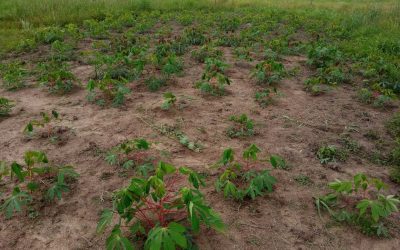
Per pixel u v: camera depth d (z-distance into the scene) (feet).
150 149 12.82
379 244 8.87
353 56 24.75
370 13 38.01
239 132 13.88
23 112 15.92
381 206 8.84
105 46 25.43
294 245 8.81
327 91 18.76
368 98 17.52
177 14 39.06
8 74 19.19
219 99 17.30
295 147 13.14
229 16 38.81
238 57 23.56
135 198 7.51
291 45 26.96
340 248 8.75
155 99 17.15
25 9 35.65
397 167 11.85
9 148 12.87
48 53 25.39
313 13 40.98
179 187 10.71
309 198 10.41
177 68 19.99
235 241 8.87
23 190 10.55
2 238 8.96
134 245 8.61
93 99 17.03
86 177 11.23
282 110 16.31
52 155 12.42
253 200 10.30
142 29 31.76
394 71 20.34
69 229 9.25
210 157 12.40
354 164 12.21
